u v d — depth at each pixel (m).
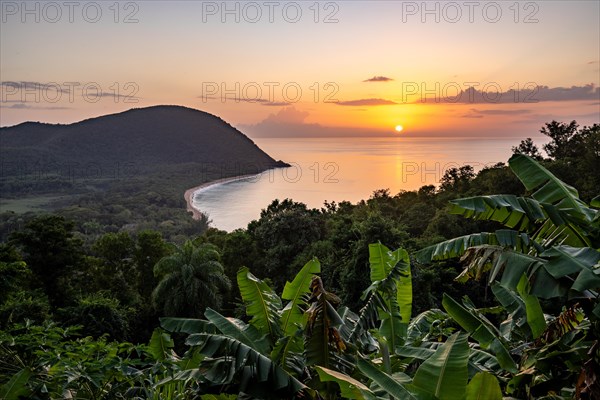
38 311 17.22
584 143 43.91
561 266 3.35
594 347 3.43
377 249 5.16
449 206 4.39
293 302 4.42
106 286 29.56
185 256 25.89
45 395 4.24
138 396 4.89
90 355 4.47
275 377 3.55
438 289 19.95
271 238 36.59
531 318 4.09
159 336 5.21
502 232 4.06
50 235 26.59
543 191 4.45
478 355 4.71
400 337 4.93
